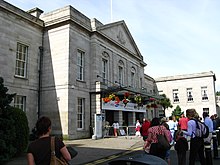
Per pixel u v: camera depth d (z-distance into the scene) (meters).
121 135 24.14
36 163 3.42
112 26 26.88
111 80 25.84
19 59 19.59
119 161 4.60
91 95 22.58
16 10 19.31
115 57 27.28
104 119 22.31
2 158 9.38
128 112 29.08
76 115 20.41
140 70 34.44
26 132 12.02
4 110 10.34
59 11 21.53
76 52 21.41
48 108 20.42
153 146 6.74
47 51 21.47
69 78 20.12
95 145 15.78
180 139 8.27
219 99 48.25
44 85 21.02
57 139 3.61
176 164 9.45
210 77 42.62
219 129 14.01
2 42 17.97
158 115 41.19
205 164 7.70
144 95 27.66
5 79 17.89
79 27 22.08
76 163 9.70
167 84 45.59
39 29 21.64
